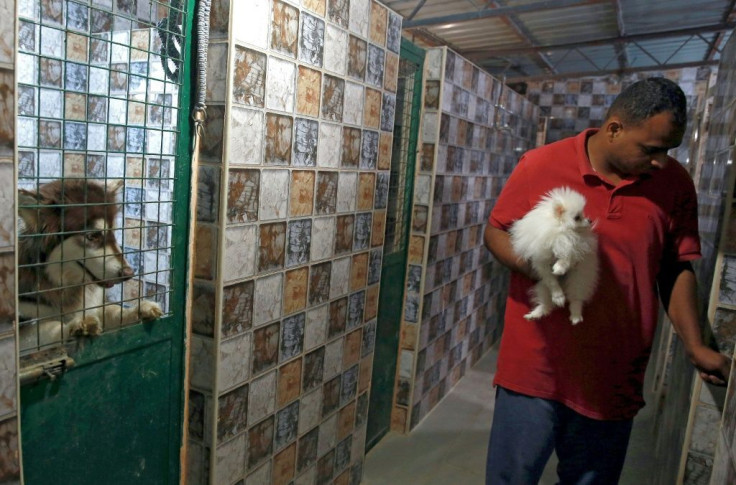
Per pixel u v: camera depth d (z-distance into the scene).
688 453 1.62
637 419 3.45
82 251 1.42
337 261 2.15
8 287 0.98
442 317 3.45
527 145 5.14
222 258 1.54
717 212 1.67
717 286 1.53
